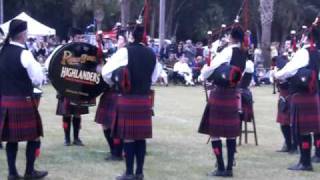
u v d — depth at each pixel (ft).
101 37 30.68
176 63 88.79
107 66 25.31
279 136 39.70
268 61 97.91
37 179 26.30
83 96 30.35
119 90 25.48
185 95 70.18
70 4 153.99
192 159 31.30
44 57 88.07
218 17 157.38
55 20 158.51
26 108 24.76
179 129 41.91
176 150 33.78
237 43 26.58
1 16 114.73
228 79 26.08
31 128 24.94
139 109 25.20
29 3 151.94
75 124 34.55
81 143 34.91
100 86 30.40
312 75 27.76
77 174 27.48
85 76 30.19
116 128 25.54
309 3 163.63
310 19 161.89
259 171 28.76
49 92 70.28
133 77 25.05
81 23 156.15
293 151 33.47
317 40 28.12
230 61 26.35
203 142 36.55
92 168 28.78
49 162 29.99
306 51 27.91
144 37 25.43
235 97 26.78
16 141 24.71
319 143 30.94
